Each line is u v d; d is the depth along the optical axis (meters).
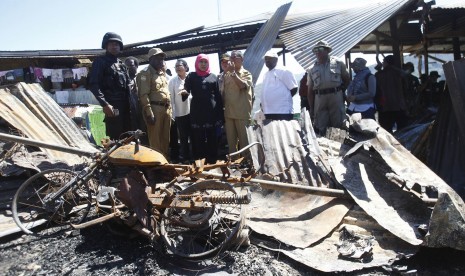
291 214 4.38
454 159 5.48
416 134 7.21
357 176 4.55
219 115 6.51
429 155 5.91
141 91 5.97
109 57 5.87
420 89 10.63
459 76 5.11
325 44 6.40
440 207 3.41
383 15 8.33
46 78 13.02
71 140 6.26
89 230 4.30
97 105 13.16
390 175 4.26
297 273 3.46
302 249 3.70
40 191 4.68
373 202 4.12
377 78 8.34
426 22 9.67
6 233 4.05
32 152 5.34
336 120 6.52
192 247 3.89
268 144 5.56
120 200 3.92
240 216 3.83
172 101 7.47
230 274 3.48
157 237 3.82
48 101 6.58
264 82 6.88
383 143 4.66
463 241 3.33
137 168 4.09
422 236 3.57
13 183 4.79
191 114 6.43
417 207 3.96
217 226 3.99
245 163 5.95
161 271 3.54
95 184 4.71
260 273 3.45
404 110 8.38
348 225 4.06
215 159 6.62
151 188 3.93
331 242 3.82
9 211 4.48
